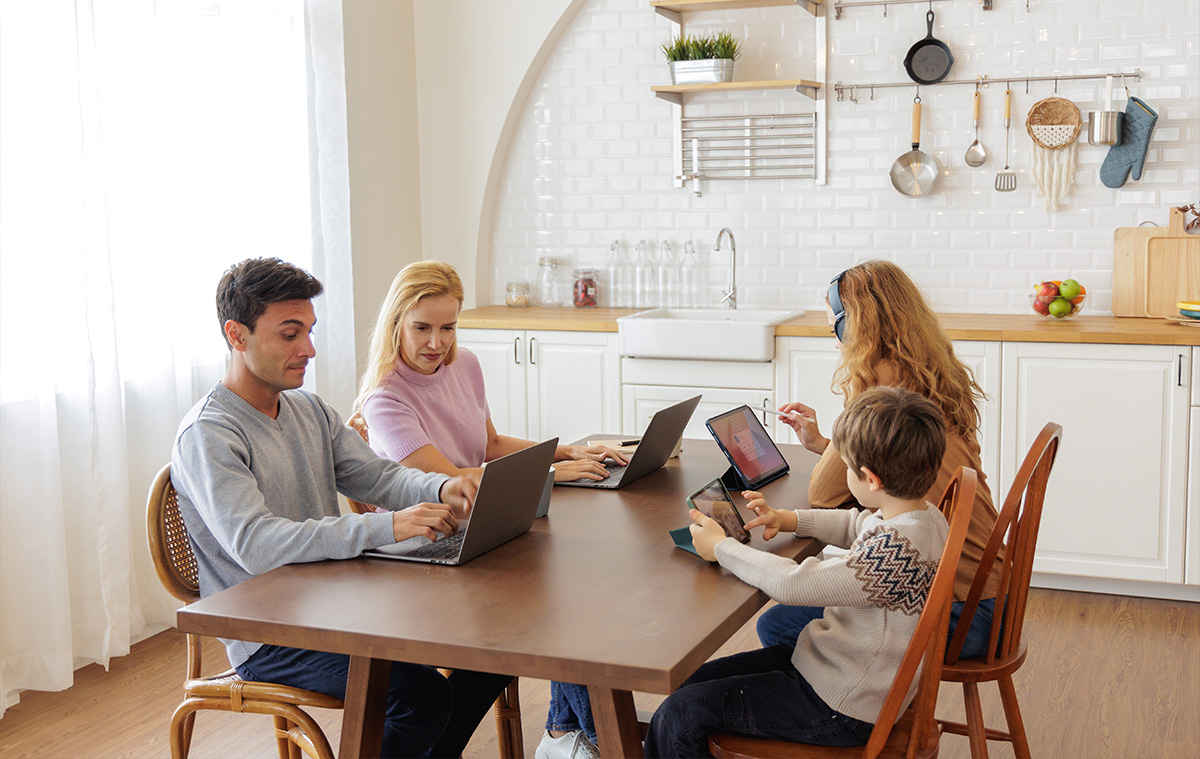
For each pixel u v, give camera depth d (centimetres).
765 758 173
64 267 310
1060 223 420
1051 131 412
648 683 135
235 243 384
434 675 198
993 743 272
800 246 457
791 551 186
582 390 438
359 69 450
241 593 168
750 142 457
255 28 390
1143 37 402
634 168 476
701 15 458
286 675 194
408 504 214
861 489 177
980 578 193
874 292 218
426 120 491
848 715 173
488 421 277
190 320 363
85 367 313
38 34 301
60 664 305
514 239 498
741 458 232
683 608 157
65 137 307
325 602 162
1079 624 353
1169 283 399
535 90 484
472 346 454
